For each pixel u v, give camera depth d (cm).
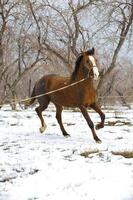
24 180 993
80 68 1483
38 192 901
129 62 5388
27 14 3625
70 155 1229
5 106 4403
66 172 1027
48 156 1216
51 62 4028
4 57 3819
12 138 1579
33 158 1198
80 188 898
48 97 1683
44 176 1009
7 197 889
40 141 1493
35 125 2053
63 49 3703
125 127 1931
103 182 927
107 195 849
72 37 3519
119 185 902
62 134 1680
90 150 1283
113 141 1474
